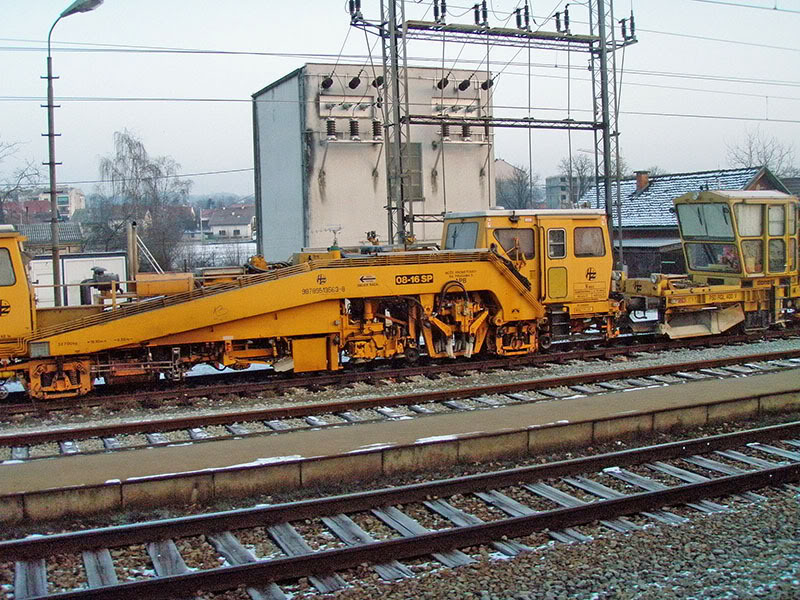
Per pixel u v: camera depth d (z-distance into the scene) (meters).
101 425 11.45
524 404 12.34
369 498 8.03
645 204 39.78
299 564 6.56
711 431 11.22
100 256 28.72
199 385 14.28
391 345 15.11
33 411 12.59
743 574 6.50
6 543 6.80
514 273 15.66
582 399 12.55
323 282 14.04
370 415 11.86
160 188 60.28
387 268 14.50
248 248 70.19
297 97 33.62
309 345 14.39
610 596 6.18
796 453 9.93
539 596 6.18
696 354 17.19
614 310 17.34
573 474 9.12
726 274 19.88
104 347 12.94
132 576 6.64
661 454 9.65
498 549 7.11
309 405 11.91
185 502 8.30
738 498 8.40
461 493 8.47
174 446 10.18
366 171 34.09
